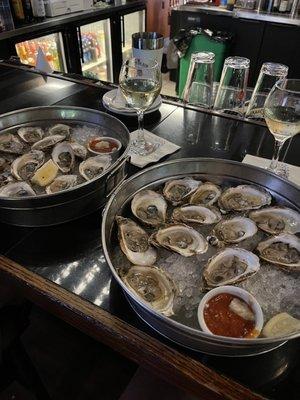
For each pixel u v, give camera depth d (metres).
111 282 0.42
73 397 0.75
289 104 0.55
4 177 0.56
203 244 0.44
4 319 0.59
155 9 2.88
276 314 0.36
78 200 0.48
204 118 0.82
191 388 0.34
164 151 0.68
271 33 2.16
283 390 0.32
